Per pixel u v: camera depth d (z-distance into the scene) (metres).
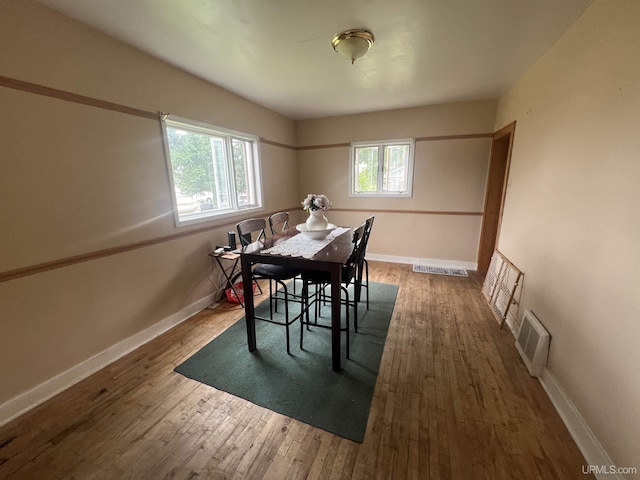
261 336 2.40
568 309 1.65
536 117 2.33
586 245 1.52
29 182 1.59
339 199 4.70
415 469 1.27
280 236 2.57
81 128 1.82
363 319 2.68
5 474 1.27
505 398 1.69
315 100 3.56
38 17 1.58
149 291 2.36
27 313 1.62
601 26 1.48
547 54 2.16
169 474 1.26
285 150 4.44
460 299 3.11
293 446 1.39
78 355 1.88
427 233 4.32
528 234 2.36
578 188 1.64
